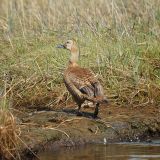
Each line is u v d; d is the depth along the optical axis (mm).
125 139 14656
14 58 17953
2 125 12820
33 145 13570
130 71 17062
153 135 15086
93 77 15211
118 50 17656
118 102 16328
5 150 12789
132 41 18188
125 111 15828
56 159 13109
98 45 18016
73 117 15031
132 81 16844
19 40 18938
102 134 14570
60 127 14523
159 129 15195
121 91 16609
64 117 15031
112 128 14781
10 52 18359
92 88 14984
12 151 12906
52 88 16828
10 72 17375
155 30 19031
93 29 18906
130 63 17391
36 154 13469
